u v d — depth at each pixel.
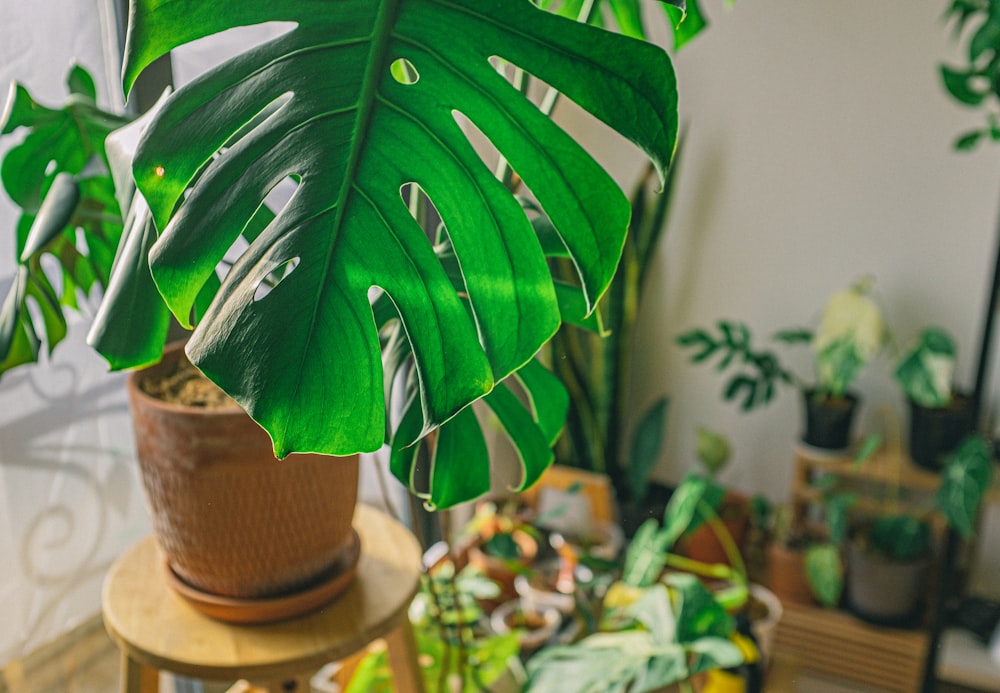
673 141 0.53
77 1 1.05
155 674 0.91
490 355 0.56
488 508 1.82
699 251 2.27
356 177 0.53
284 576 0.85
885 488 2.21
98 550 1.19
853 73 2.02
